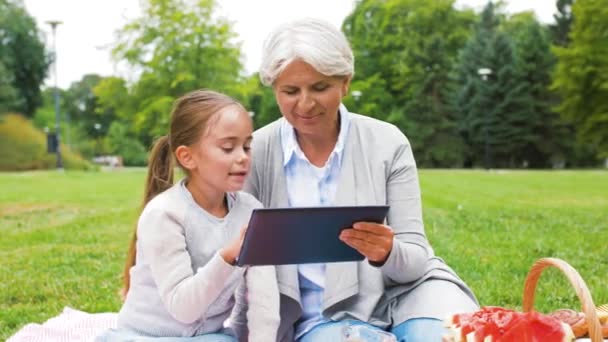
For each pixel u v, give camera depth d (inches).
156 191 119.3
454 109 1646.2
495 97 1593.3
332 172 114.6
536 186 735.7
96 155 2226.9
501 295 204.1
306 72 102.0
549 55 1581.0
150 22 1177.4
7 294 223.0
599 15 1233.4
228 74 1227.9
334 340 104.1
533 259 263.4
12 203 548.4
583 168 1638.8
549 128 1593.3
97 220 426.3
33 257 291.6
